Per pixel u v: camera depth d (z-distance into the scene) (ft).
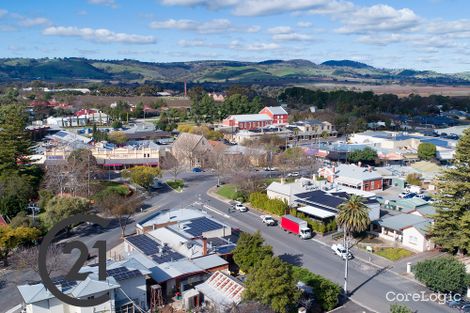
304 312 166.91
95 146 458.50
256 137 547.08
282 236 260.62
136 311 172.96
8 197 287.28
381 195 345.31
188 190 367.45
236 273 210.18
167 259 206.49
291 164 426.10
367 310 177.37
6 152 327.47
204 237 220.02
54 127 630.74
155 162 433.89
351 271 213.66
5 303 186.50
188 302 180.55
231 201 333.21
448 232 225.56
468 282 184.34
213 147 476.13
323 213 269.64
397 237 250.16
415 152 464.24
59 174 329.93
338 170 377.71
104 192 307.58
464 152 232.53
